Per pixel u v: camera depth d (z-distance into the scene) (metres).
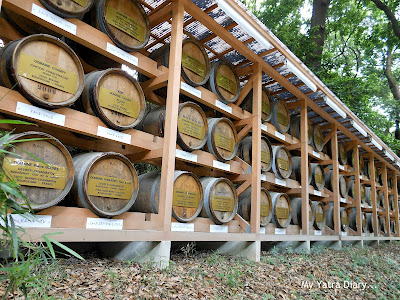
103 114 5.29
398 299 6.42
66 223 4.59
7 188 2.16
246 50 8.16
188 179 6.64
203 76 7.53
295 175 10.78
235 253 7.74
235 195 7.69
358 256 9.90
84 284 3.90
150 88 6.79
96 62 6.72
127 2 6.09
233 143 8.10
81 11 5.16
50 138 4.43
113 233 4.96
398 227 19.23
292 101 11.34
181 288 4.41
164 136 6.10
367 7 29.22
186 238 6.05
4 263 3.86
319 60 20.27
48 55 4.74
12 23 5.47
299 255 8.96
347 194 14.15
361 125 13.30
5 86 4.44
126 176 5.48
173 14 6.57
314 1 21.28
